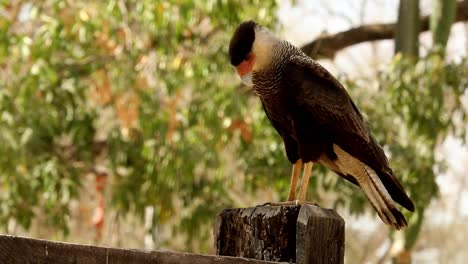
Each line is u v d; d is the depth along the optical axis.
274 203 5.90
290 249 5.16
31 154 14.36
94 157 15.55
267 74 7.11
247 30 7.08
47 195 14.27
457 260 31.30
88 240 18.98
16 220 14.41
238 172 16.17
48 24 13.92
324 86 7.19
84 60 14.66
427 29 14.91
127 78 14.33
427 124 13.59
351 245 26.14
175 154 13.94
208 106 13.91
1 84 14.23
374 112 13.51
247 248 5.30
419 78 13.48
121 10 14.20
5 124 14.04
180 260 4.48
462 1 15.41
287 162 14.05
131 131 14.59
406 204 6.86
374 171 7.02
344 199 13.75
